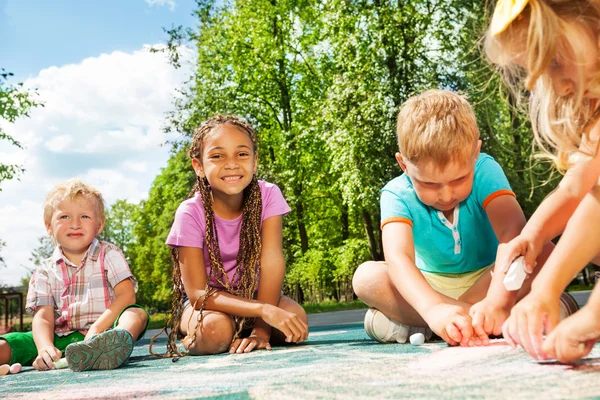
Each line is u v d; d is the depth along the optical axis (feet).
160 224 95.45
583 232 4.23
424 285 6.66
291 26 68.44
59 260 9.79
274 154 70.59
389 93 47.65
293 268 72.69
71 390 5.02
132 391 4.61
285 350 7.64
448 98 6.97
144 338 19.63
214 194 9.30
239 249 9.22
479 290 7.50
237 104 67.82
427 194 7.04
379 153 48.55
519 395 3.19
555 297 4.15
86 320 9.70
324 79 67.92
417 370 4.46
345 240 73.31
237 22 68.28
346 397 3.48
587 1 4.00
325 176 66.80
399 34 47.50
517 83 5.13
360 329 14.14
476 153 6.89
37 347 8.98
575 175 5.33
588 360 4.19
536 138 5.16
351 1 51.49
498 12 4.38
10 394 5.01
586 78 4.19
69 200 9.68
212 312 8.23
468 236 7.80
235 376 5.05
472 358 4.91
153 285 124.36
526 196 40.88
